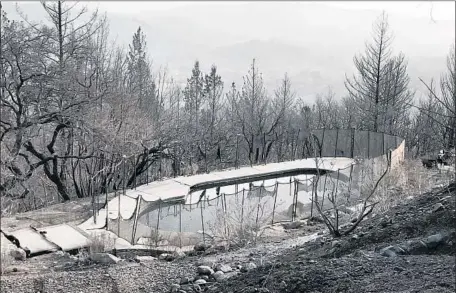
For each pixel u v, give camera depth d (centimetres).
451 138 1620
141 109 3075
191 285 963
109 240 1450
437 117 2980
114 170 2562
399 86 4084
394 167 2205
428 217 998
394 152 2428
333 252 991
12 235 1562
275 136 4259
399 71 4088
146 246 1449
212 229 1596
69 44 2734
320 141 3344
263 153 3700
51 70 2428
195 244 1482
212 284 945
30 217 1809
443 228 942
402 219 1099
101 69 3098
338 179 2058
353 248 987
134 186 2392
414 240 891
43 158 2420
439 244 859
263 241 1460
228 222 1514
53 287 1041
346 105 4991
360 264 787
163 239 1511
